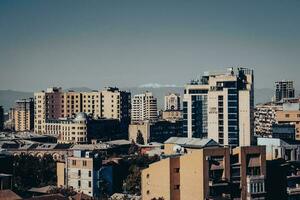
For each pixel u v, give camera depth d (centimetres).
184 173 19462
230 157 19550
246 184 19700
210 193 18788
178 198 19650
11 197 19362
